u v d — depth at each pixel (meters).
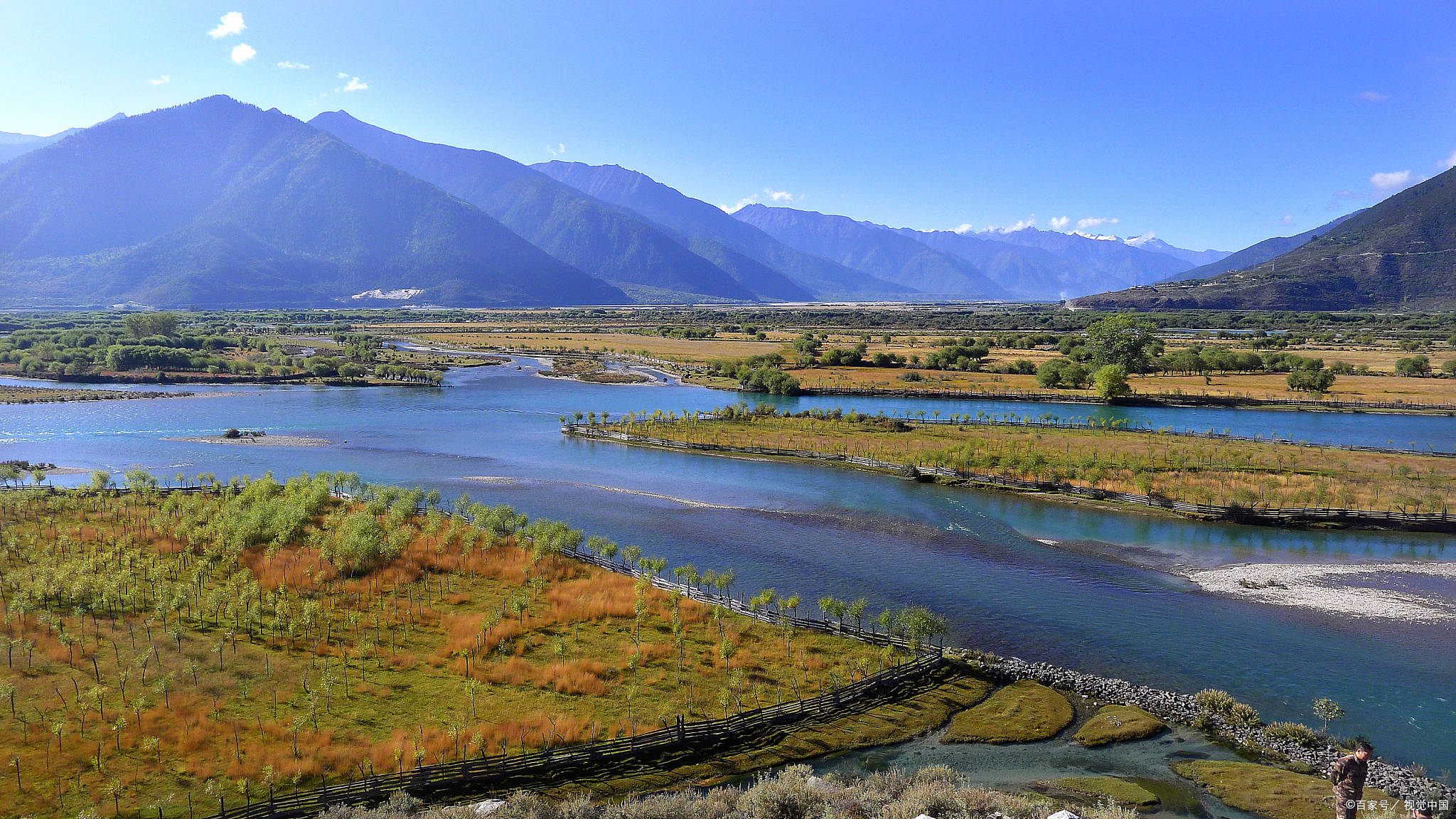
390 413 141.00
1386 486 81.81
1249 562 63.41
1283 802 31.42
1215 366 188.25
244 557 58.44
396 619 48.59
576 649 45.34
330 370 185.75
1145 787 32.91
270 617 48.03
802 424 123.38
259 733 35.53
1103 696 41.41
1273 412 139.50
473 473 95.31
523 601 49.38
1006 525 73.69
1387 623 50.78
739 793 31.09
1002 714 39.41
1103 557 64.62
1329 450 100.69
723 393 167.00
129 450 104.88
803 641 47.41
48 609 47.34
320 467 97.38
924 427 121.25
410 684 40.78
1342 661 45.28
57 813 29.59
